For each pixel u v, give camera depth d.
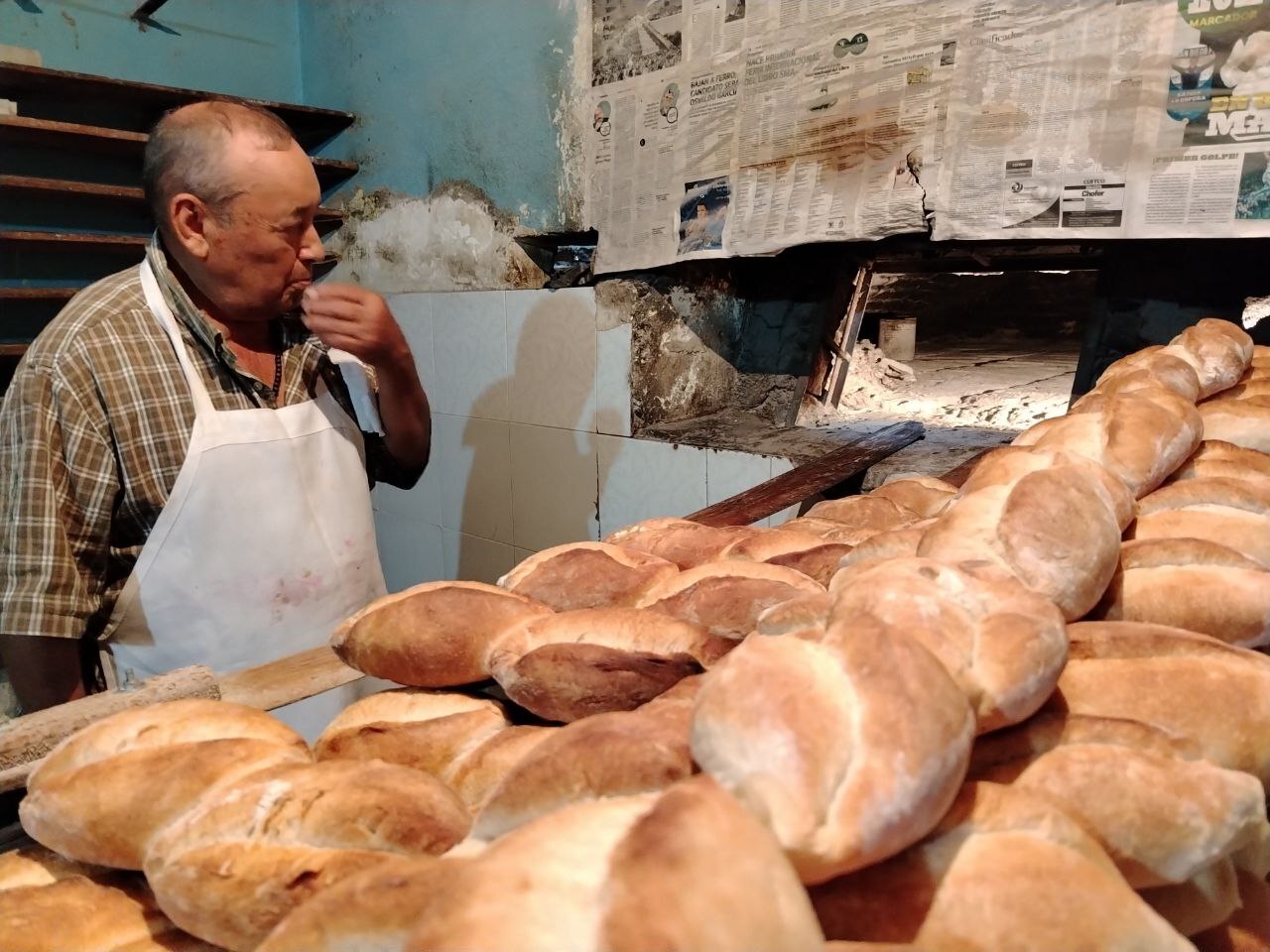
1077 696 0.41
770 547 0.66
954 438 1.79
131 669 1.20
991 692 0.36
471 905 0.24
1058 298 3.38
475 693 0.54
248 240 1.09
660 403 2.01
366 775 0.40
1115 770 0.36
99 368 1.08
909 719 0.31
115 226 2.29
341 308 1.21
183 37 2.35
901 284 3.29
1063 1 1.33
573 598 0.60
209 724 0.45
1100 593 0.47
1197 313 1.52
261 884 0.36
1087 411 0.71
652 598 0.59
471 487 2.40
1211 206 1.26
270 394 1.23
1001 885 0.31
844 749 0.31
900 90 1.52
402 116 2.34
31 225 2.14
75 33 2.15
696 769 0.34
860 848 0.29
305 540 1.24
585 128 1.94
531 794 0.34
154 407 1.11
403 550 2.70
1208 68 1.23
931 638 0.37
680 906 0.22
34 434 1.04
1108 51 1.30
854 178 1.60
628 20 1.83
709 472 1.82
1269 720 0.39
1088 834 0.35
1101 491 0.51
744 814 0.26
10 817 0.71
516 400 2.21
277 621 1.23
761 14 1.65
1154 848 0.35
